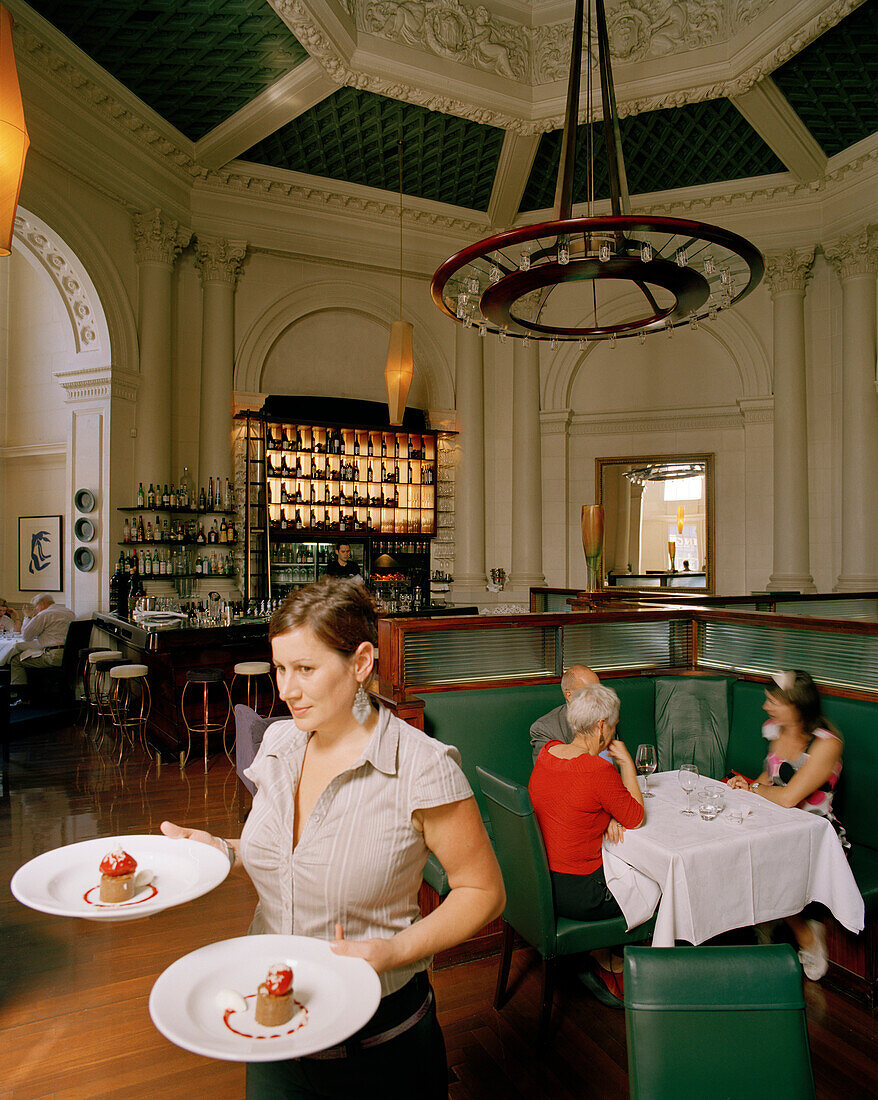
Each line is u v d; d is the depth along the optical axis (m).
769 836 2.51
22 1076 2.31
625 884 2.50
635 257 3.67
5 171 3.10
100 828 4.38
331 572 9.09
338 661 1.27
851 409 8.37
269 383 9.09
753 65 6.46
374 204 9.11
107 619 7.14
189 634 6.15
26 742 6.64
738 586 9.26
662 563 9.63
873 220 8.11
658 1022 1.50
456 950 3.03
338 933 1.15
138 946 3.10
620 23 6.87
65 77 6.45
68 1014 2.62
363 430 9.32
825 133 7.78
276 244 8.80
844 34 6.21
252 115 7.20
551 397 9.95
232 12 5.89
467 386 9.86
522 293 4.12
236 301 8.77
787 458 8.76
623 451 9.88
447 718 3.35
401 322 7.62
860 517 8.27
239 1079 2.31
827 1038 2.49
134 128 7.26
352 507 9.23
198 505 8.30
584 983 2.77
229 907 3.47
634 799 2.62
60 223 6.82
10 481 9.48
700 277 3.88
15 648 7.56
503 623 3.67
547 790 2.61
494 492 10.10
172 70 6.62
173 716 6.12
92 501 7.55
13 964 2.96
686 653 4.30
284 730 1.46
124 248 7.61
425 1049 1.33
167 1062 2.39
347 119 7.50
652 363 9.77
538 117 7.29
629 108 7.08
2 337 9.42
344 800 1.27
